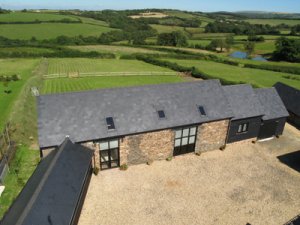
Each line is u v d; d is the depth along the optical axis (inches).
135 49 3865.7
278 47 3752.5
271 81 2199.8
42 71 2140.7
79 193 598.2
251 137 1029.2
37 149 912.3
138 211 667.4
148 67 2714.1
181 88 937.5
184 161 880.3
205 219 653.3
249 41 4852.4
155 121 834.2
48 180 569.0
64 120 767.1
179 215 661.3
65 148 688.4
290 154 948.6
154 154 861.2
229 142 991.0
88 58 3144.7
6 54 2851.9
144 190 737.6
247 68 2918.3
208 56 3393.2
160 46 4239.7
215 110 922.7
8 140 893.8
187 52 3595.0
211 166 857.5
